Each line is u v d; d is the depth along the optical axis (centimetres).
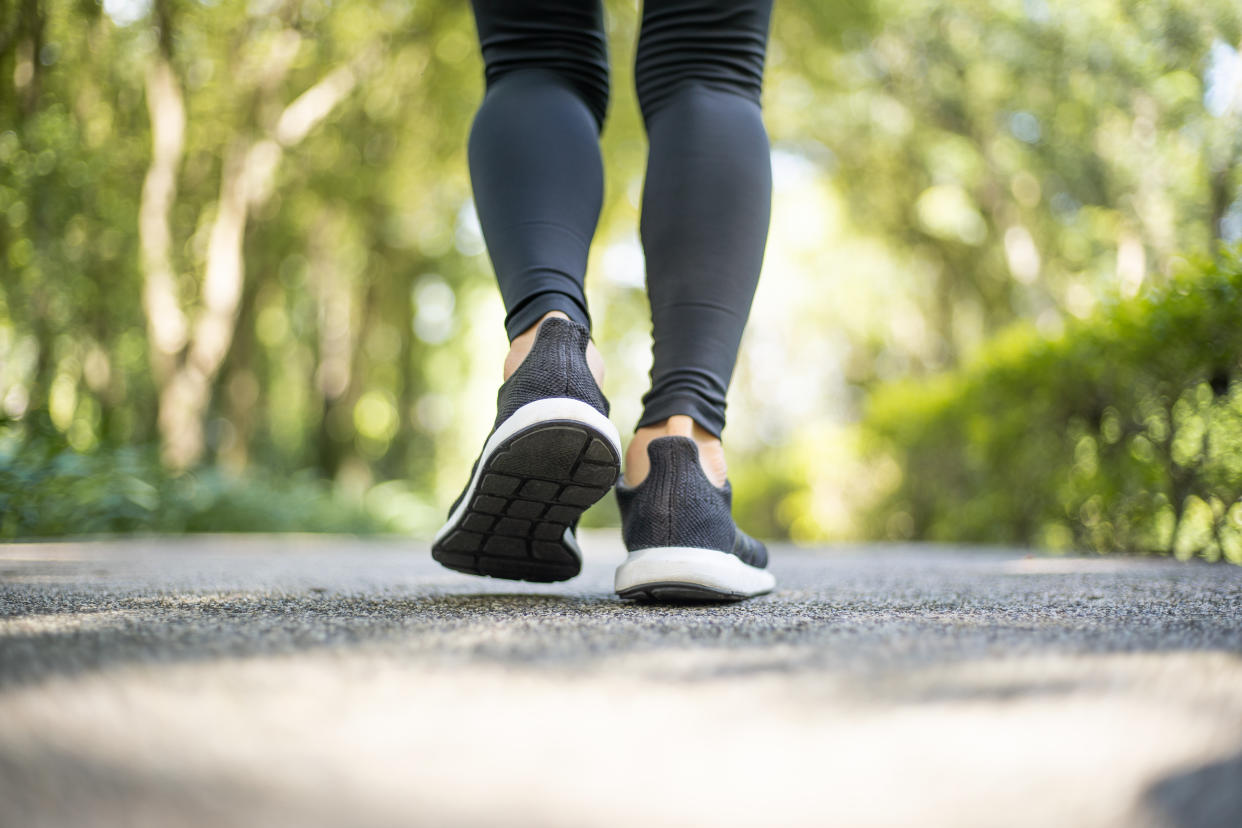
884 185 1183
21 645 69
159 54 728
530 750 46
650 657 67
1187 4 789
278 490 947
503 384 124
